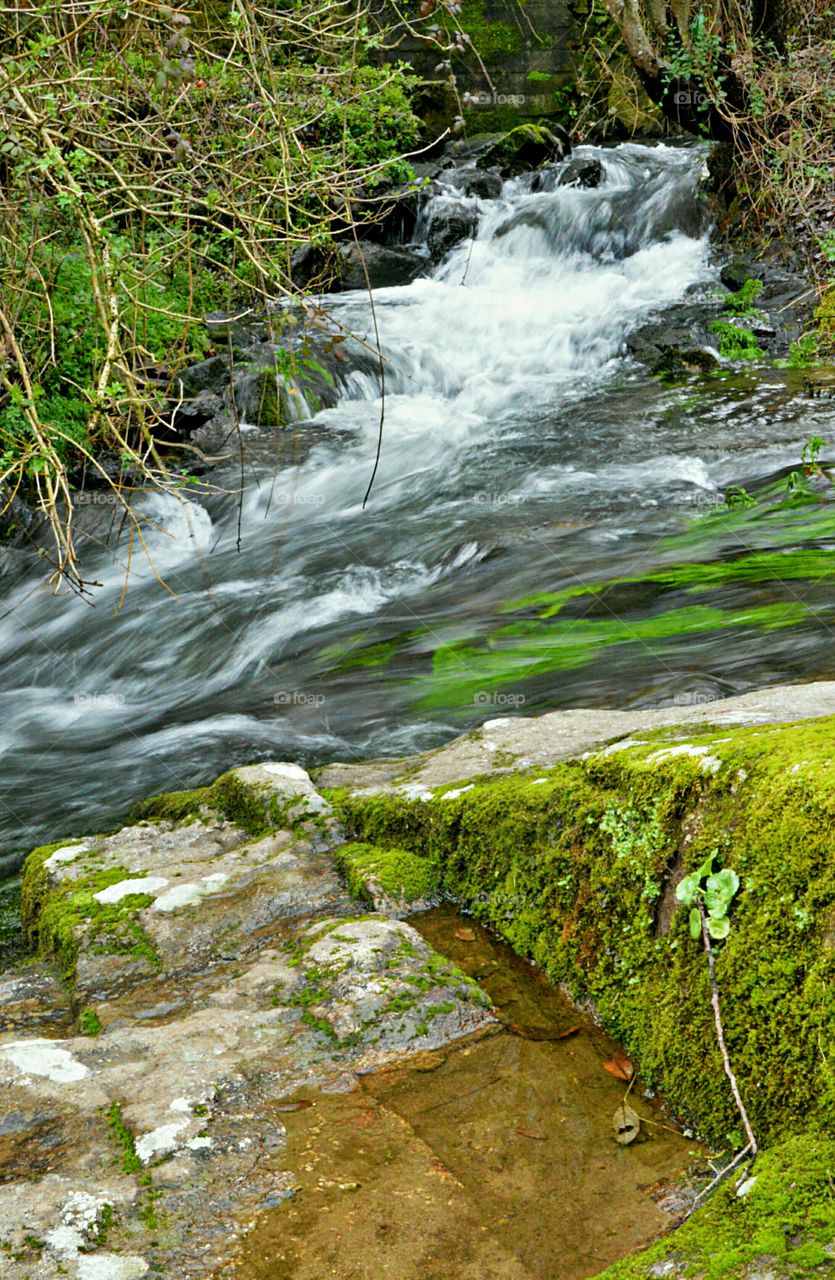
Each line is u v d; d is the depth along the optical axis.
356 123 13.34
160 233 6.34
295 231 4.89
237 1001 2.61
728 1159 2.03
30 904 3.45
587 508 8.10
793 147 12.25
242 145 5.29
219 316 12.38
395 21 18.81
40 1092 2.25
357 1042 2.42
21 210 5.20
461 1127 2.17
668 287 13.59
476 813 3.09
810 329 11.80
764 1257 1.64
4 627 7.88
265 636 6.93
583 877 2.70
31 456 4.12
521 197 16.70
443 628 6.43
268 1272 1.79
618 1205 1.95
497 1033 2.48
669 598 6.22
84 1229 1.87
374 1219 1.91
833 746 2.29
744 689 4.75
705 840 2.36
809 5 12.41
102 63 5.12
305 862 3.34
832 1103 1.91
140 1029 2.50
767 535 7.07
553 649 5.77
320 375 11.88
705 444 9.20
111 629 7.50
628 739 3.06
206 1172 2.02
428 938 2.91
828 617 5.48
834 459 8.41
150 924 3.05
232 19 4.98
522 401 11.21
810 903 2.08
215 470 10.26
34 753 5.79
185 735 5.67
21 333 6.49
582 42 20.22
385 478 9.66
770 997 2.09
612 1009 2.48
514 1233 1.88
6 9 4.44
